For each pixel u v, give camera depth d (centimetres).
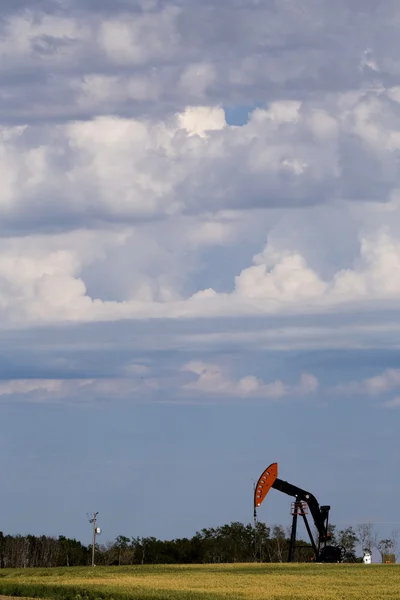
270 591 8906
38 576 11931
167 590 8806
